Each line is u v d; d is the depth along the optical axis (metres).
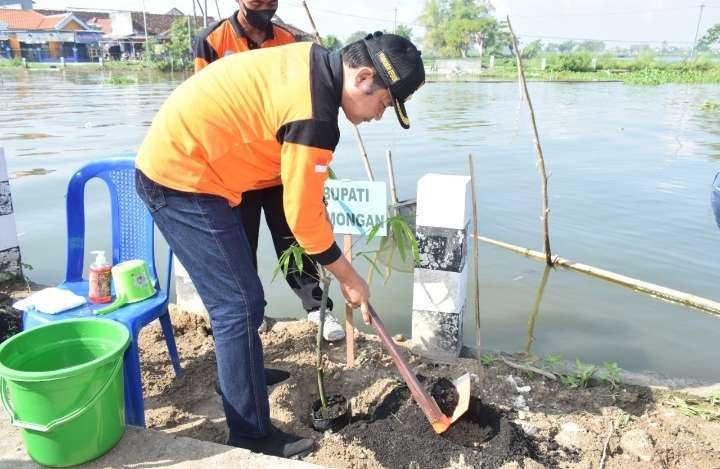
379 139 11.66
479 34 66.94
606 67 49.81
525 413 2.90
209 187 2.17
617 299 4.63
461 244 3.21
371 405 2.98
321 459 2.52
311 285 3.68
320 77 2.02
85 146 10.38
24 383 1.95
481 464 2.47
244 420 2.39
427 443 2.60
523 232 6.15
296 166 2.02
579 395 3.08
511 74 41.94
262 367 2.39
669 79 34.62
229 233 2.23
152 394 3.08
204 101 2.08
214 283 2.26
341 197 3.02
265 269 5.18
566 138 11.96
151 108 16.61
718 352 3.80
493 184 8.00
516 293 4.73
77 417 2.05
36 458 2.13
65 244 5.64
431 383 2.98
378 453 2.57
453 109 17.81
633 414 2.94
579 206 7.04
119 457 2.21
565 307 4.48
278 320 4.02
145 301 2.92
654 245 5.78
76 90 23.45
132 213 3.16
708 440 2.72
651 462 2.57
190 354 3.48
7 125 12.97
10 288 4.54
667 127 13.70
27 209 6.67
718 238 5.96
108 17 58.81
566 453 2.62
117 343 2.33
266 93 2.04
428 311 3.38
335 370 3.27
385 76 2.00
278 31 3.41
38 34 50.16
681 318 4.30
